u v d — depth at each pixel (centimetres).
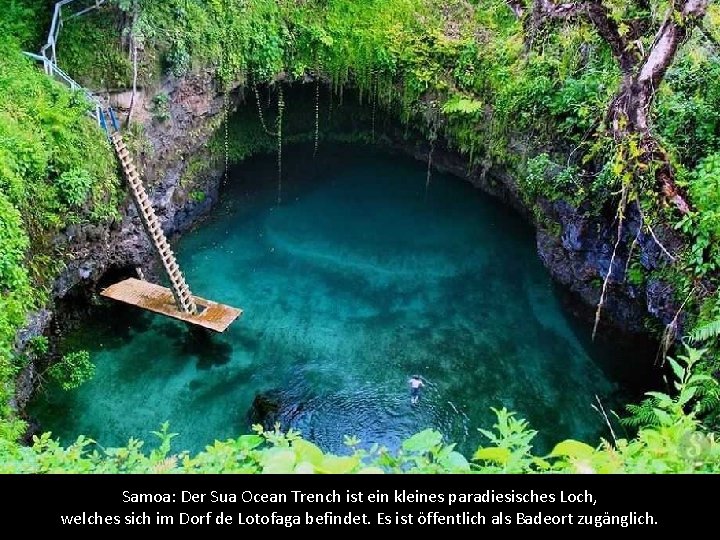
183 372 1328
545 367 1370
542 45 1345
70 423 1212
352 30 1780
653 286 1202
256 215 1778
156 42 1509
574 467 523
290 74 1802
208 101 1670
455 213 1798
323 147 1991
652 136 1024
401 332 1448
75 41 1448
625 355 1378
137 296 1415
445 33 1756
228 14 1658
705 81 1157
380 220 1777
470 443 1219
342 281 1578
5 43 1337
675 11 890
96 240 1355
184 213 1691
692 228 1062
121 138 1388
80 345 1359
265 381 1322
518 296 1545
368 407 1273
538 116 1502
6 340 1064
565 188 1414
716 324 872
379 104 1873
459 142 1777
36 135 1227
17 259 1117
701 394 956
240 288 1541
